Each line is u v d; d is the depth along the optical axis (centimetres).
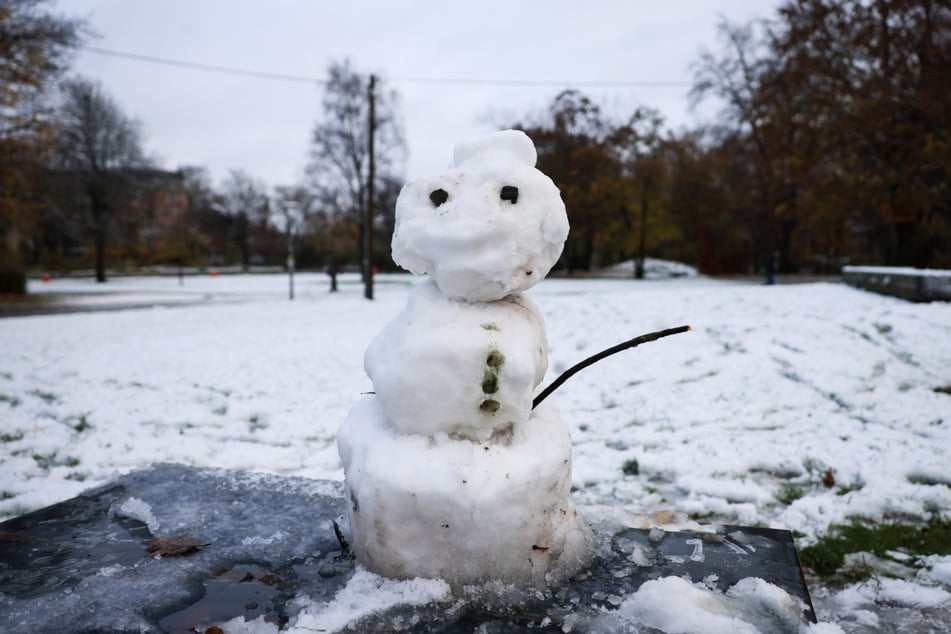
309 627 204
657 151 4312
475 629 205
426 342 220
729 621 208
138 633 210
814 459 504
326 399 750
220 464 514
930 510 412
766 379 740
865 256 4009
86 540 288
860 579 334
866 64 2398
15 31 2005
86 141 3825
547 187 233
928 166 2102
